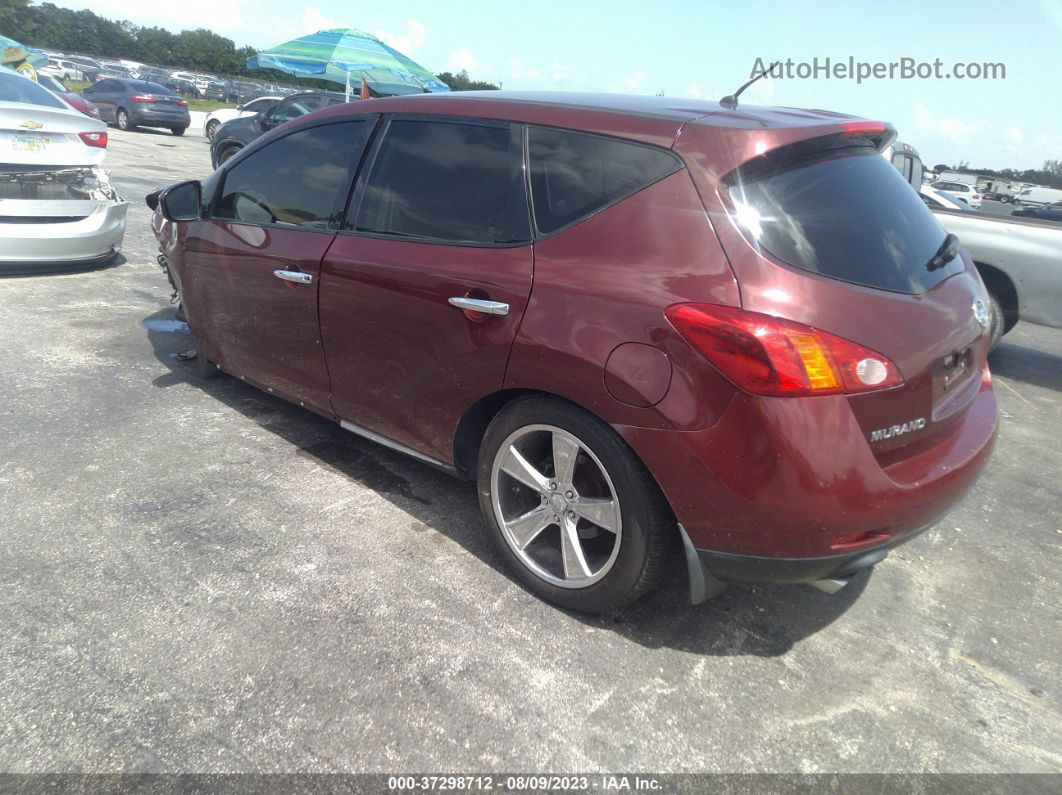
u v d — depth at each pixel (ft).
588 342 7.74
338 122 11.18
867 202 8.21
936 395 7.93
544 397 8.43
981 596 10.08
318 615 8.51
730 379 6.95
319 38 58.85
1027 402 18.47
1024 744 7.55
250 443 12.57
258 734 6.92
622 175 8.07
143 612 8.35
